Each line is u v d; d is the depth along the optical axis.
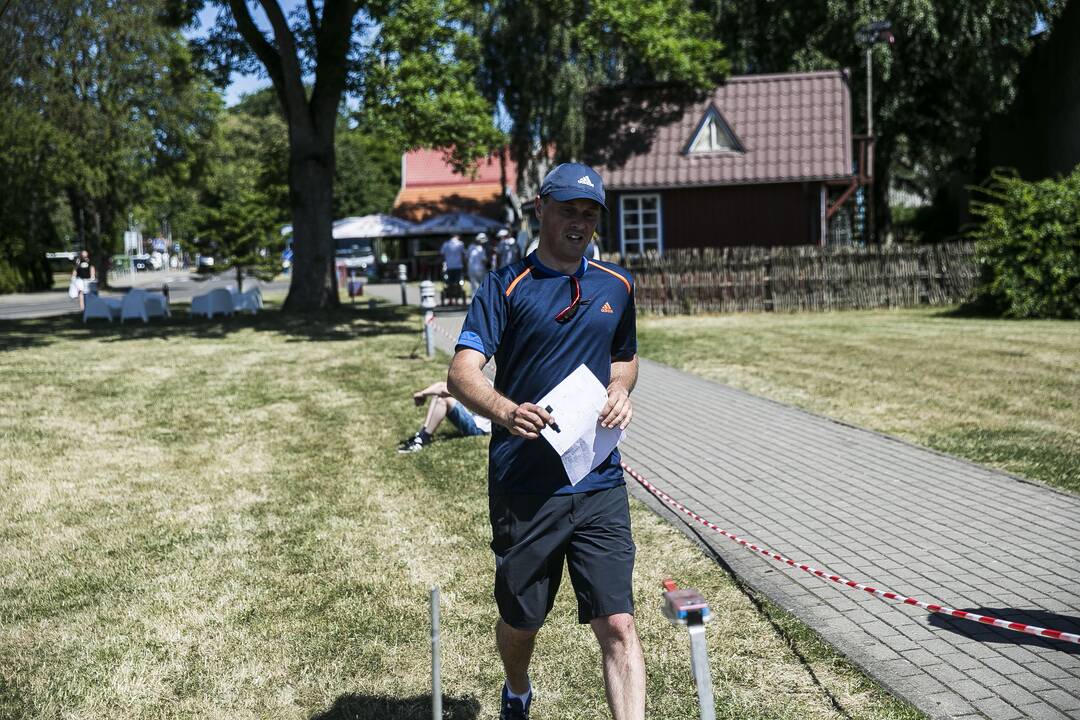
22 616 5.05
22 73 40.06
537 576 3.33
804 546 5.93
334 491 7.36
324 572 5.62
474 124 26.84
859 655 4.34
